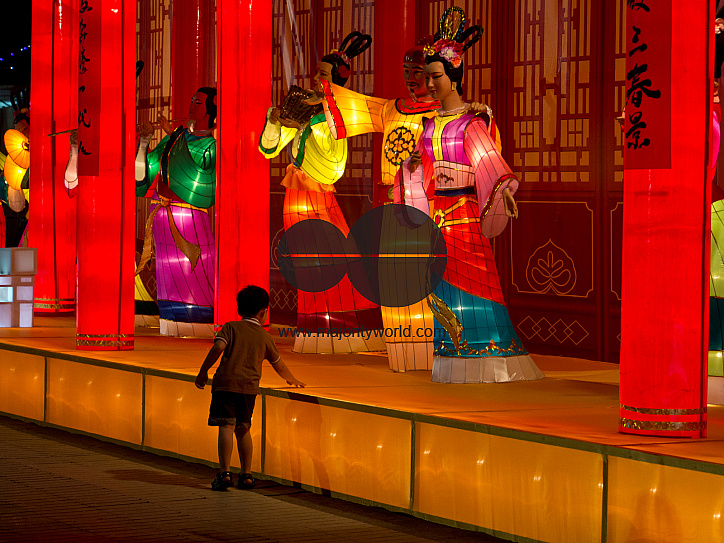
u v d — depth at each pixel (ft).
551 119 30.48
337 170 30.07
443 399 22.39
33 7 43.37
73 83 43.47
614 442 17.40
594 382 25.43
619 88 28.94
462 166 25.43
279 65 40.16
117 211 30.48
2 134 61.82
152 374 26.50
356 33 29.66
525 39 31.01
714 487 15.75
